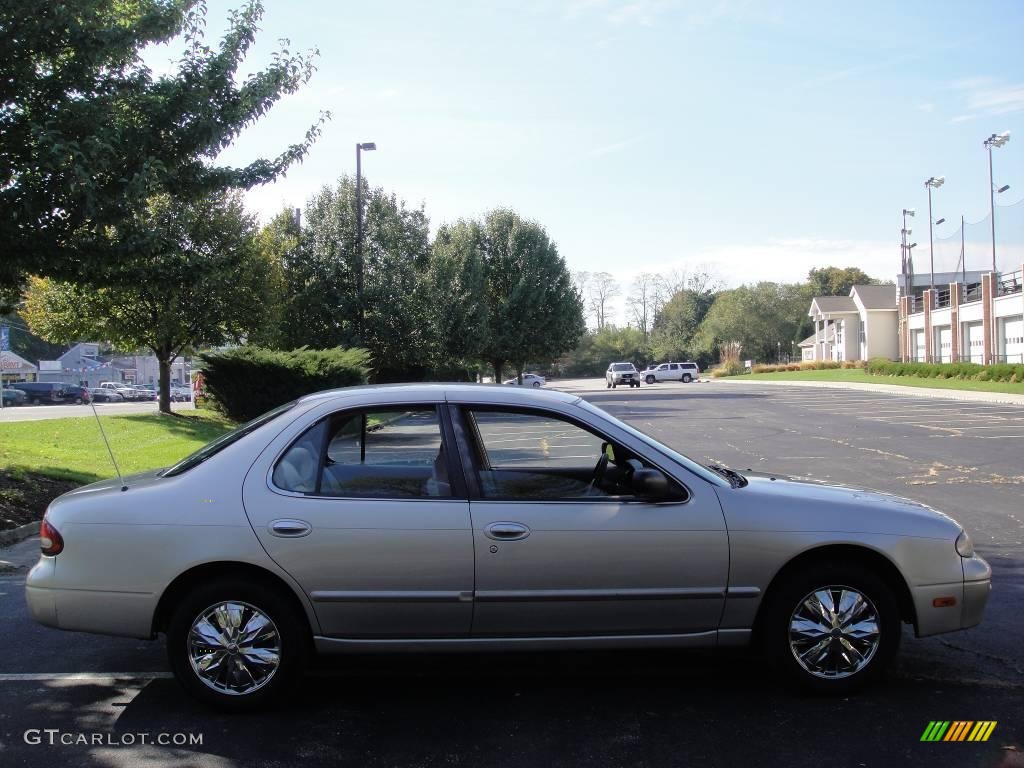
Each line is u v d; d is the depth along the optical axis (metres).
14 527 9.45
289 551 4.43
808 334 100.00
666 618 4.57
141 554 4.46
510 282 50.09
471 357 41.53
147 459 16.19
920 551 4.68
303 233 32.94
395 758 4.05
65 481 12.00
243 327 24.94
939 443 18.28
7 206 8.99
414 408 4.77
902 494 11.79
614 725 4.41
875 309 68.25
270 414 5.00
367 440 4.71
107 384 58.44
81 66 9.42
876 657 4.66
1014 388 35.88
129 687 5.00
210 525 4.46
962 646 5.63
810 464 15.36
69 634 6.04
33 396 52.06
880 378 51.06
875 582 4.64
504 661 5.40
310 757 4.06
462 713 4.59
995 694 4.78
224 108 10.08
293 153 10.93
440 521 4.48
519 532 4.46
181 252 11.15
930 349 54.12
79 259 9.55
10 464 12.18
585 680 5.07
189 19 9.95
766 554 4.55
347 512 4.48
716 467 5.38
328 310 32.34
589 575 4.49
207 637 4.50
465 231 49.25
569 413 4.82
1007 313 43.31
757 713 4.54
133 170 9.63
